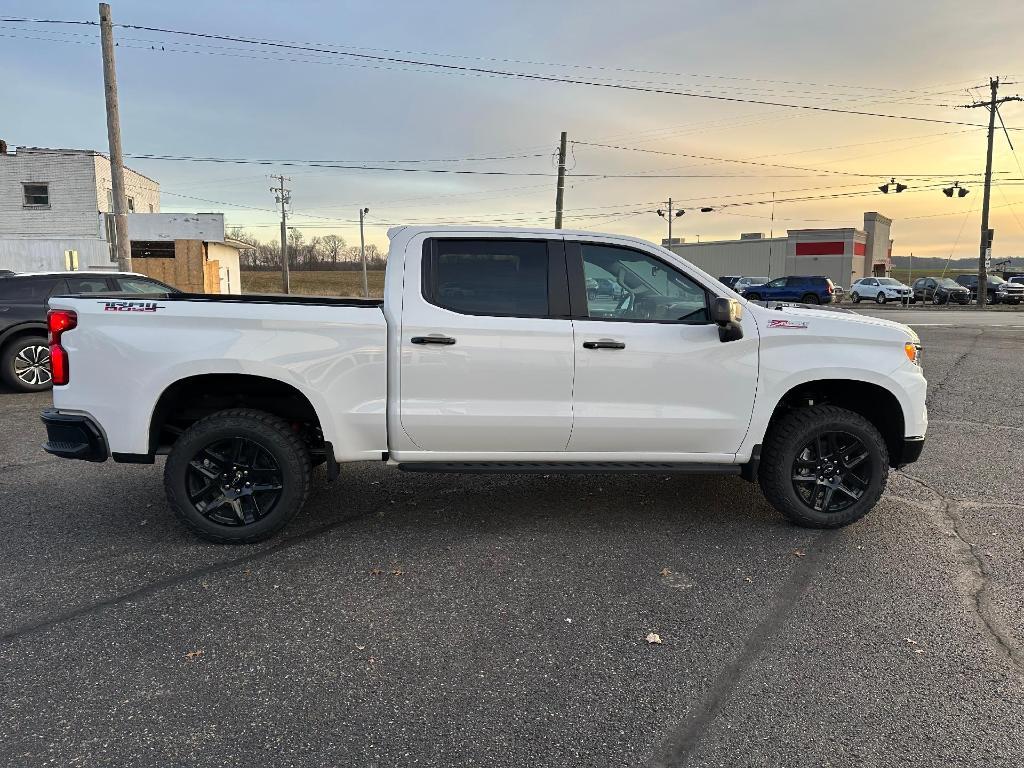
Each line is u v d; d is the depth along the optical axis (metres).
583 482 5.54
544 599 3.57
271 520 4.17
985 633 3.25
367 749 2.45
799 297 36.44
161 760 2.37
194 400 4.54
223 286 33.84
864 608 3.49
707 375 4.25
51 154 29.72
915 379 4.45
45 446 4.13
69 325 4.02
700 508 4.93
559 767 2.36
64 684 2.80
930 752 2.44
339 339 4.07
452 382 4.12
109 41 16.22
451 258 4.21
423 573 3.86
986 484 5.50
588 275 4.28
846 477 4.49
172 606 3.47
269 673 2.90
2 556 4.04
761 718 2.63
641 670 2.95
